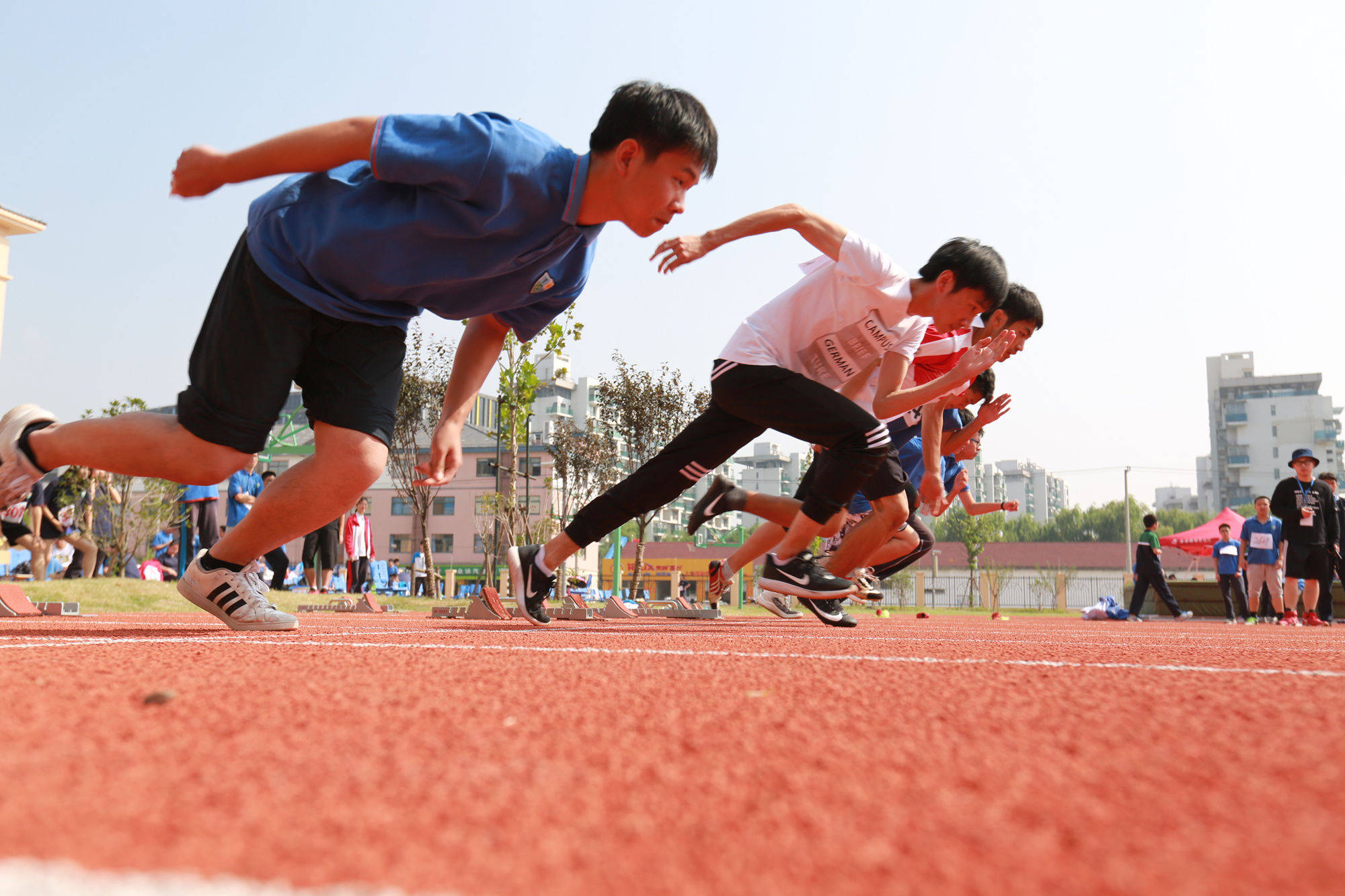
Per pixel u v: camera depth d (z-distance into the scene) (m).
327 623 4.78
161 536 14.32
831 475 3.97
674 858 0.74
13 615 4.98
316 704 1.41
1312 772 1.04
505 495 14.90
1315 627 9.60
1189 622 12.36
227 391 2.68
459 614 6.55
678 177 2.53
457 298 2.79
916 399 3.88
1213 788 0.97
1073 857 0.75
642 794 0.93
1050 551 65.19
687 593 56.47
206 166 2.40
